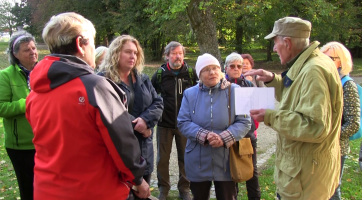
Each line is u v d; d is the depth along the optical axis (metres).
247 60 3.73
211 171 2.43
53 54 1.45
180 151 3.38
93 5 21.89
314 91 1.63
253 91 1.89
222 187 2.44
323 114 1.59
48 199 1.40
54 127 1.39
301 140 1.68
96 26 21.56
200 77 2.51
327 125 1.62
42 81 1.41
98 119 1.36
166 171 3.40
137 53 2.62
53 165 1.40
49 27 1.45
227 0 9.52
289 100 1.81
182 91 3.33
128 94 2.52
